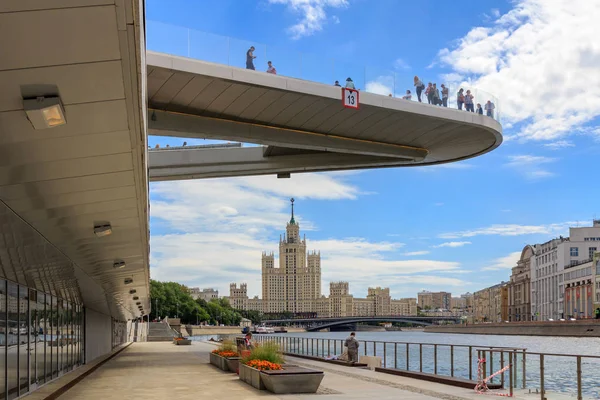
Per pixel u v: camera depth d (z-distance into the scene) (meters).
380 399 14.70
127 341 77.75
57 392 16.67
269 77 39.06
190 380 20.89
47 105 7.20
